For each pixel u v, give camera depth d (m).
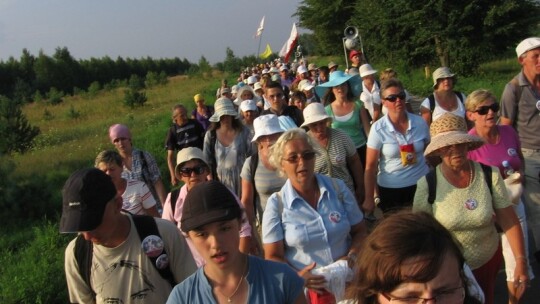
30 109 43.38
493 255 3.50
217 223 2.10
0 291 5.55
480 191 3.37
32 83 70.62
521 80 4.95
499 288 4.82
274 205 3.41
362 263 1.70
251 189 4.55
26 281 5.64
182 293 2.25
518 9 26.31
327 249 3.34
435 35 27.77
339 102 6.52
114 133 5.45
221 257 2.13
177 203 4.26
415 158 4.84
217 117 6.03
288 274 2.27
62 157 15.34
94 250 2.69
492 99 4.12
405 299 1.61
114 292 2.69
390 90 4.80
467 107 4.27
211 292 2.21
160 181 5.70
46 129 26.39
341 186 3.50
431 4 27.17
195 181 4.22
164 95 46.19
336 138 4.78
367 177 4.85
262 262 2.29
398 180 4.89
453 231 3.39
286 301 2.24
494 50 27.77
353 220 3.49
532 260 5.16
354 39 16.95
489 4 26.78
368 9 32.38
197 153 4.28
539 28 28.38
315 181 3.46
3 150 18.00
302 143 3.34
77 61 77.06
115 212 2.60
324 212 3.35
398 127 4.86
